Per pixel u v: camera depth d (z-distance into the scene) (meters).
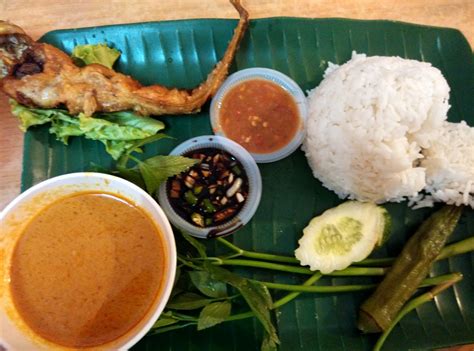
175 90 0.23
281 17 0.25
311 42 0.26
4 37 0.21
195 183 0.23
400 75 0.23
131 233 0.19
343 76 0.24
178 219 0.23
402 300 0.22
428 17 0.28
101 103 0.23
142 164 0.21
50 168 0.23
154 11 0.26
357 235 0.23
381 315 0.21
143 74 0.25
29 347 0.18
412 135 0.23
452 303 0.23
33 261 0.19
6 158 0.24
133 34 0.25
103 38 0.25
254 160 0.24
